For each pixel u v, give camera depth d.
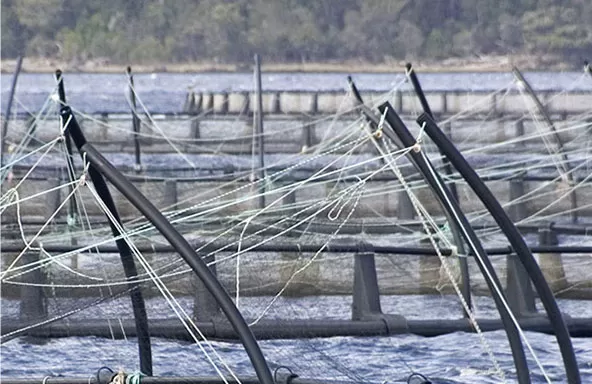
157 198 96.62
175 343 51.09
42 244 55.81
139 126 150.62
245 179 96.38
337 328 56.72
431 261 65.81
